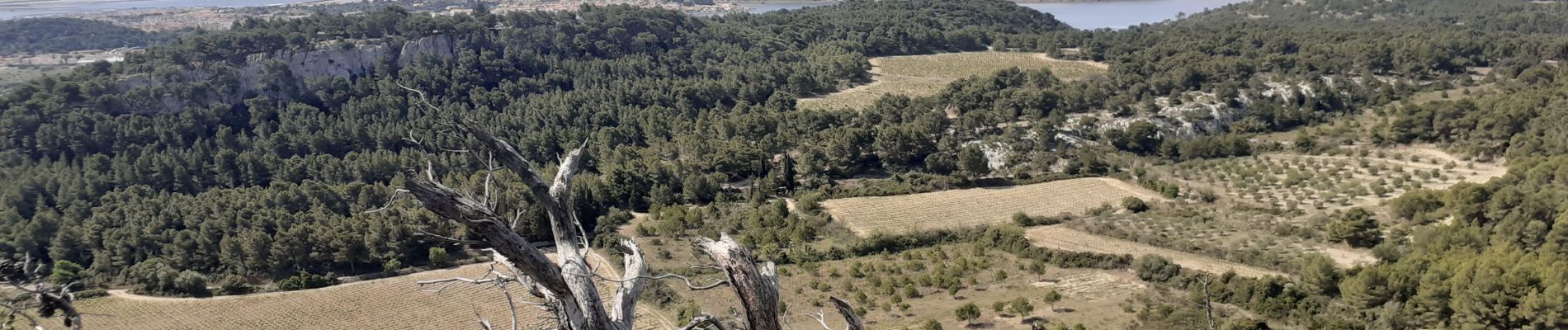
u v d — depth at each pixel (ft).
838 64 485.15
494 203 43.27
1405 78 452.76
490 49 476.95
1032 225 290.15
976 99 418.10
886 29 574.97
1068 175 347.36
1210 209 297.33
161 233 279.28
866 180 343.46
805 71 473.26
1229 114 412.98
